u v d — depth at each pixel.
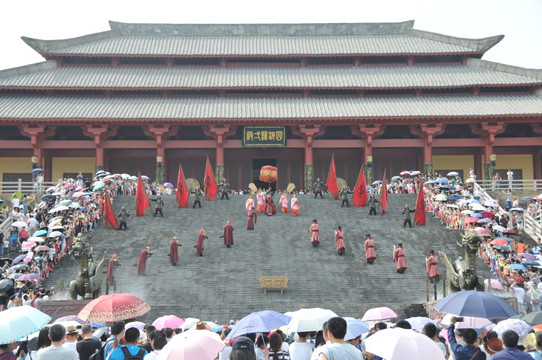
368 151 60.31
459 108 59.75
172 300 29.20
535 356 10.34
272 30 73.12
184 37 70.44
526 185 57.12
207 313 27.66
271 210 43.56
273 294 30.06
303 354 11.41
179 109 60.16
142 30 71.94
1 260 33.31
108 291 28.73
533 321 13.50
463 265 26.09
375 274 32.44
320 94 63.97
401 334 9.63
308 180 59.97
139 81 62.34
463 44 67.50
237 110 60.12
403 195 48.28
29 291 26.69
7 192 51.50
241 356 9.62
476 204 38.62
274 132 60.03
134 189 50.84
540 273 30.66
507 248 32.75
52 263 33.19
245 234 38.31
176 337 10.25
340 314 27.38
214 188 47.56
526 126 62.78
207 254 35.03
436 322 16.16
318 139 63.16
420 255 35.25
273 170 45.53
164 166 60.41
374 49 67.38
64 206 37.72
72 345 12.16
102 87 61.00
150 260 34.22
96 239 37.38
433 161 64.31
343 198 45.84
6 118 56.59
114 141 60.00
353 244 36.72
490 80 62.59
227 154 64.19
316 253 35.31
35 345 13.41
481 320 13.22
